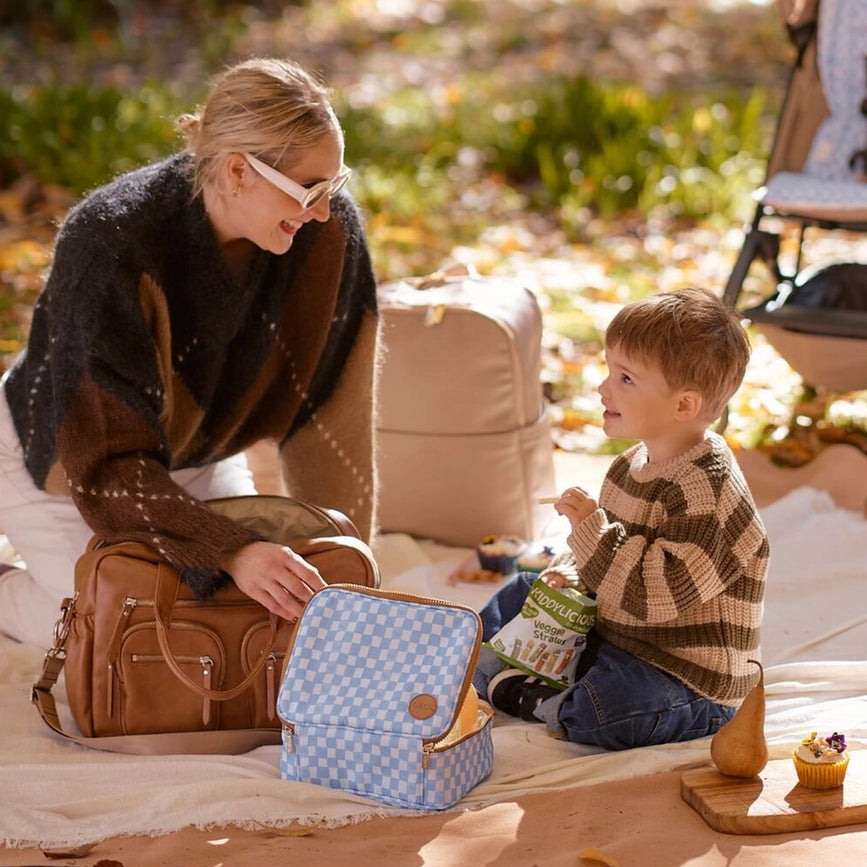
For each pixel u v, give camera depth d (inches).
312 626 126.2
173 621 131.2
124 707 132.6
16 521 156.3
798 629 162.9
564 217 365.4
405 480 190.5
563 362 258.4
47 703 135.3
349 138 404.2
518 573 153.9
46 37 590.2
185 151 141.4
